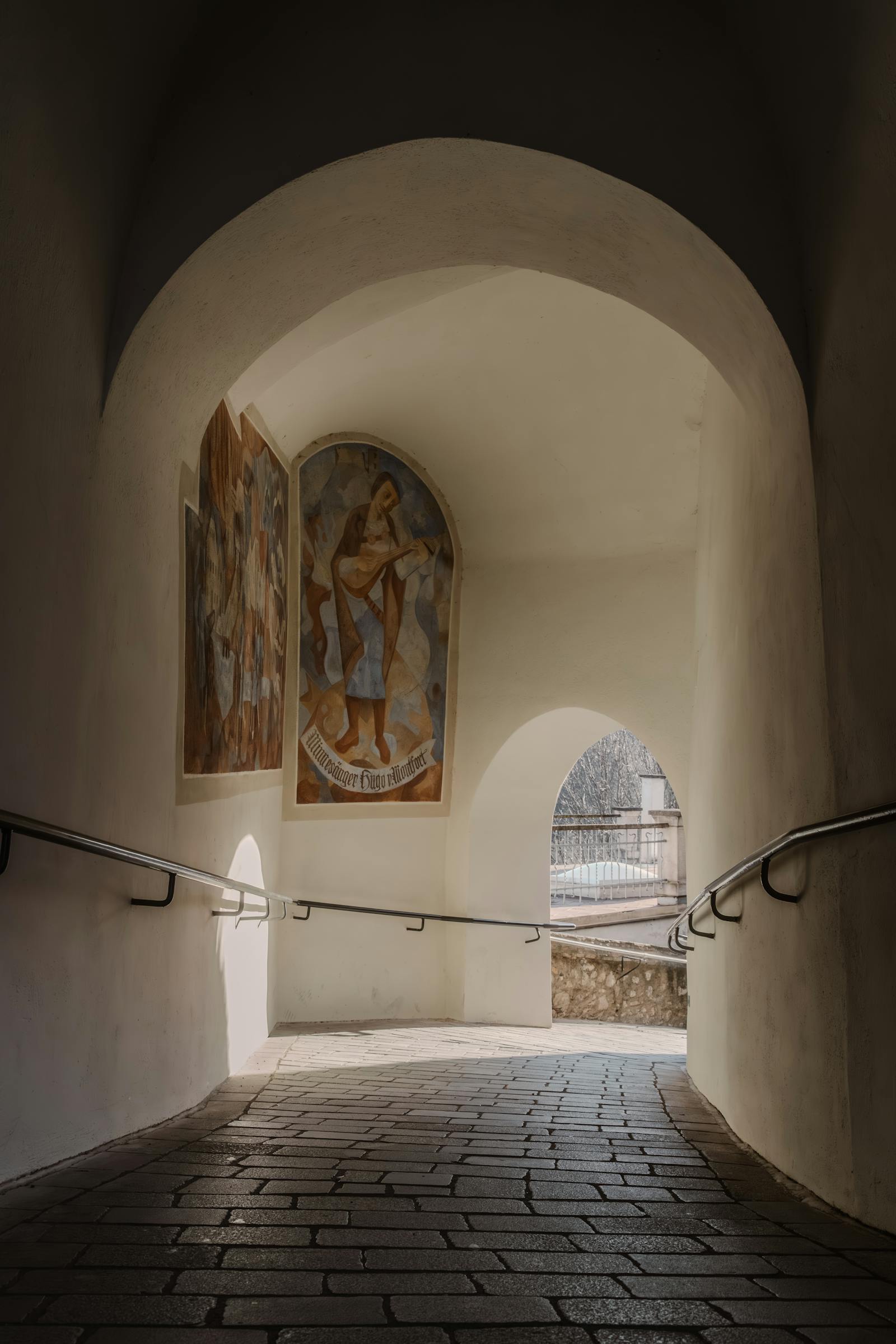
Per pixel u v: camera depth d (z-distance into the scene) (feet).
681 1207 10.27
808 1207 10.81
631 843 60.80
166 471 15.88
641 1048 29.37
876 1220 9.69
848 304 10.99
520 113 13.75
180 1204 9.25
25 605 10.57
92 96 11.80
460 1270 7.39
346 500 29.37
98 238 12.61
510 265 17.29
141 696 14.74
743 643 17.49
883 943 9.81
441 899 32.09
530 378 28.14
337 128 13.83
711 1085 19.07
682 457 28.68
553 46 13.89
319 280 16.22
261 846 25.09
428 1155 12.51
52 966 11.19
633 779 119.34
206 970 18.51
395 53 13.96
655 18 13.79
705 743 22.45
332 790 29.30
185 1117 15.56
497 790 32.22
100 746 12.92
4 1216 8.64
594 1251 8.16
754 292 12.80
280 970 28.35
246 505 22.47
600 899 54.90
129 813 14.14
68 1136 11.59
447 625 32.37
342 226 15.21
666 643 29.96
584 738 32.12
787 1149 12.76
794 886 13.02
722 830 19.40
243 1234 8.21
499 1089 18.97
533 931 32.81
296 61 14.06
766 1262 8.02
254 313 15.87
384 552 30.58
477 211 15.51
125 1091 13.64
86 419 12.45
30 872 10.64
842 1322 6.41
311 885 28.99
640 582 30.55
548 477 30.50
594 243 15.48
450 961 31.91
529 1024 32.50
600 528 30.91
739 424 18.60
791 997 12.98
